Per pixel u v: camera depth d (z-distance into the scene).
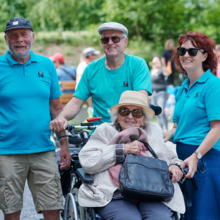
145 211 3.42
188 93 3.97
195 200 3.84
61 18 23.38
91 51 9.95
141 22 24.06
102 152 3.50
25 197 6.21
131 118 3.70
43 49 21.77
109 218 3.36
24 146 3.91
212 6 25.39
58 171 4.09
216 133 3.70
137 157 3.47
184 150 3.91
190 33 3.92
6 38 3.91
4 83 3.88
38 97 3.96
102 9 24.48
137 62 4.26
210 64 3.95
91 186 3.46
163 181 3.36
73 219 3.80
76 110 4.34
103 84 4.27
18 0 27.00
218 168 3.81
